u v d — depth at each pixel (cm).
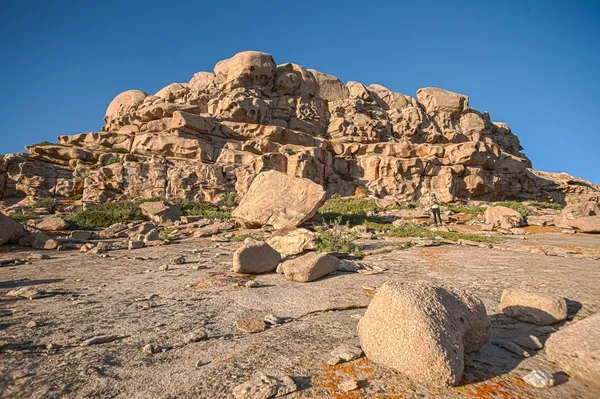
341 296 538
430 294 326
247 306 489
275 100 4881
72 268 797
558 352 304
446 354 275
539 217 2025
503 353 335
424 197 3931
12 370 290
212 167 3181
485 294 546
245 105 4200
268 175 1673
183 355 327
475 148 4306
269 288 591
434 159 4288
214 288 592
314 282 636
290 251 934
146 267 805
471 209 2606
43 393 256
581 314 437
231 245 1175
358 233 1359
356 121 4941
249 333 385
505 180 4734
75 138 3547
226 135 3962
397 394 257
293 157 3531
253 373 290
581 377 279
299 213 1462
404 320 298
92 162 3155
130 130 3947
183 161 3291
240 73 4766
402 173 4197
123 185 2884
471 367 304
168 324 413
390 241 1221
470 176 4341
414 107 5469
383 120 5134
